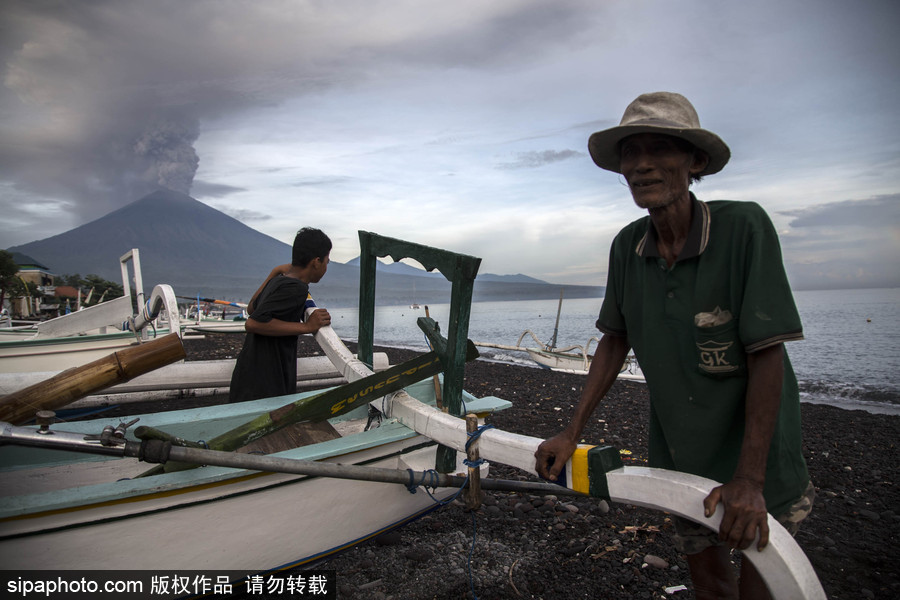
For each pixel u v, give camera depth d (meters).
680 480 1.66
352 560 3.35
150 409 6.94
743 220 1.67
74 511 2.21
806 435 6.56
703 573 1.98
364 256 3.99
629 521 3.91
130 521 2.34
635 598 2.92
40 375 4.50
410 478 2.37
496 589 3.01
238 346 16.16
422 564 3.29
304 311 4.19
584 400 2.05
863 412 8.16
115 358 2.54
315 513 2.84
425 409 3.00
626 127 1.64
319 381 5.52
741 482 1.51
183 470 2.53
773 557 1.46
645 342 1.89
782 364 1.60
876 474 5.02
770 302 1.58
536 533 3.72
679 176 1.69
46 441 2.02
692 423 1.80
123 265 8.52
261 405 3.63
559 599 2.91
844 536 3.69
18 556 2.15
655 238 1.88
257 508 2.65
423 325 3.34
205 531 2.54
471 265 2.96
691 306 1.74
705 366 1.74
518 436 2.24
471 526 3.84
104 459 3.31
